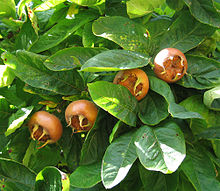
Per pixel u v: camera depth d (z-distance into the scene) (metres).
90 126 0.33
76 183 0.31
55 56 0.34
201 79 0.35
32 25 0.36
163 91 0.31
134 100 0.32
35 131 0.34
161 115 0.32
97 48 0.35
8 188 0.34
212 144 0.34
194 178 0.32
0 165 0.34
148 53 0.35
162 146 0.28
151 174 0.34
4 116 0.36
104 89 0.30
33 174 0.35
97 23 0.34
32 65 0.35
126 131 0.33
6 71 0.35
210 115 0.35
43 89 0.36
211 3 0.35
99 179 0.31
